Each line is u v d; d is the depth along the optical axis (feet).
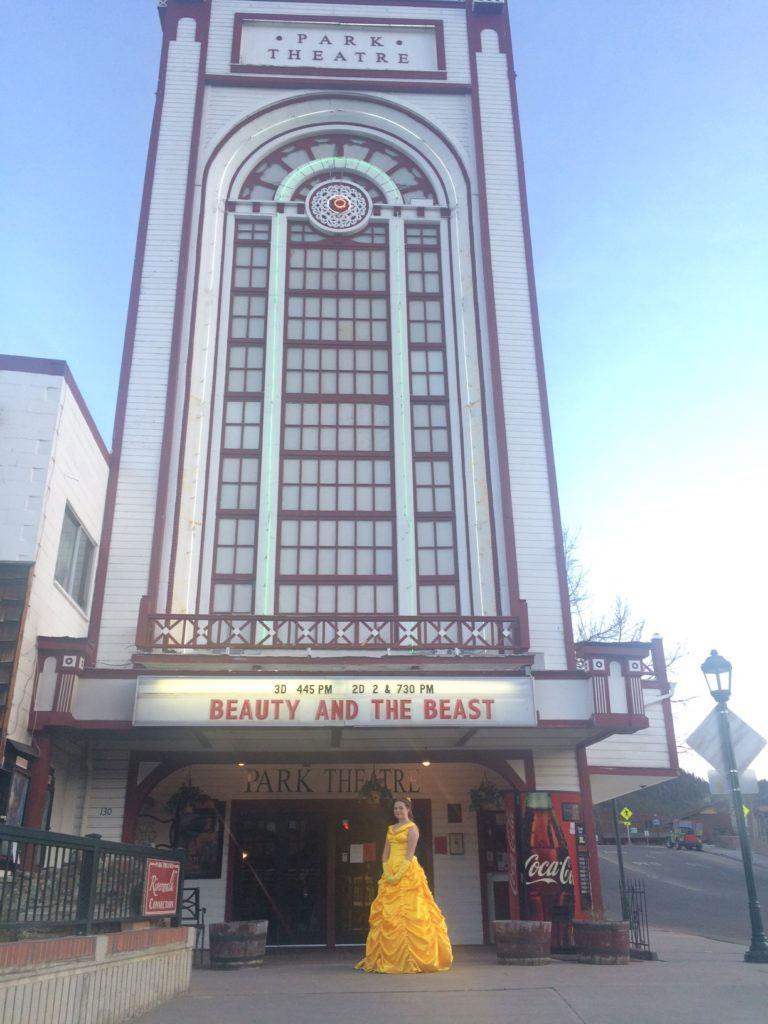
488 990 28.89
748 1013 24.32
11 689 41.45
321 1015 24.72
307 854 56.24
